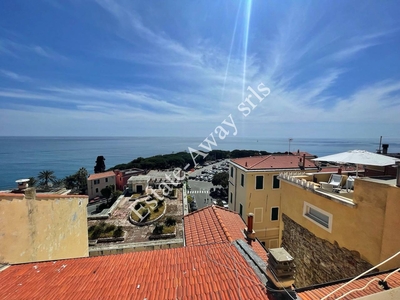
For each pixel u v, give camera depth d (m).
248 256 5.58
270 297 3.91
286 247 9.91
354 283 4.54
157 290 4.47
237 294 4.09
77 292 4.51
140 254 6.29
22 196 6.22
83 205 9.79
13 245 5.93
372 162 6.71
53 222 7.58
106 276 5.14
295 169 17.64
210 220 9.97
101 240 19.92
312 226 8.07
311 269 8.07
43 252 7.02
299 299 3.80
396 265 4.94
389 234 5.13
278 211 17.59
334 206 6.98
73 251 8.87
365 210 5.83
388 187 5.19
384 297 3.30
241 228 9.81
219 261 5.47
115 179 51.41
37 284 4.86
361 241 5.95
